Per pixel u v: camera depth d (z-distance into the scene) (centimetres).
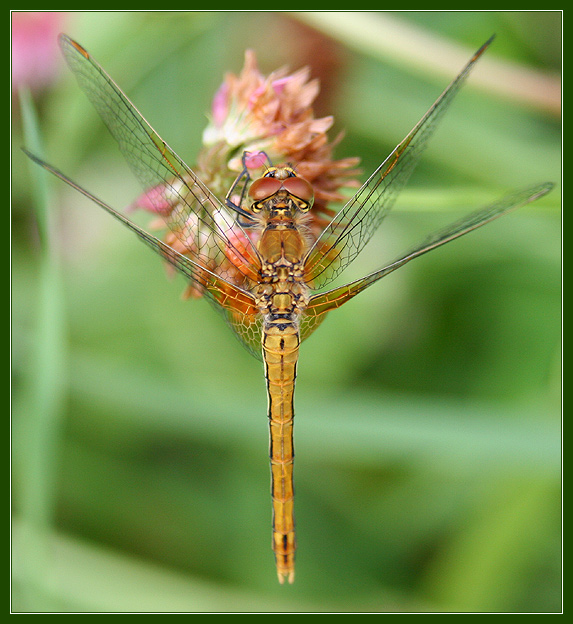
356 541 44
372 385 44
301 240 41
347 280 44
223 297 41
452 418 42
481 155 44
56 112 44
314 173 41
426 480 44
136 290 45
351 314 44
